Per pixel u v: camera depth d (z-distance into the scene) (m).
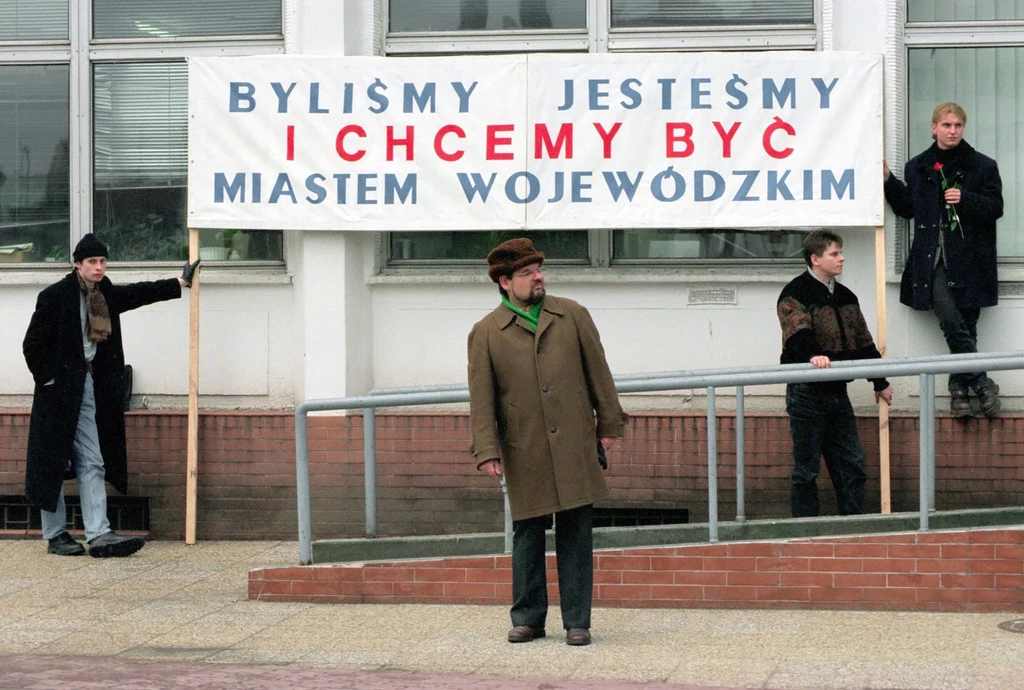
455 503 8.55
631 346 8.70
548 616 6.82
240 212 8.72
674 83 8.42
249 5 9.27
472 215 8.59
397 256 9.08
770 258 8.76
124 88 9.39
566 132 8.51
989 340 8.34
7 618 6.91
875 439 8.13
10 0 9.43
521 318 6.17
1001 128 8.61
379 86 8.63
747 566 6.84
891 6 8.45
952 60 8.64
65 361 8.28
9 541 9.02
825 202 8.29
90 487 8.40
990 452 7.97
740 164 8.38
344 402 7.29
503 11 9.02
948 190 8.05
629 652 5.98
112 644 6.34
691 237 8.84
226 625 6.69
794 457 7.65
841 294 7.75
